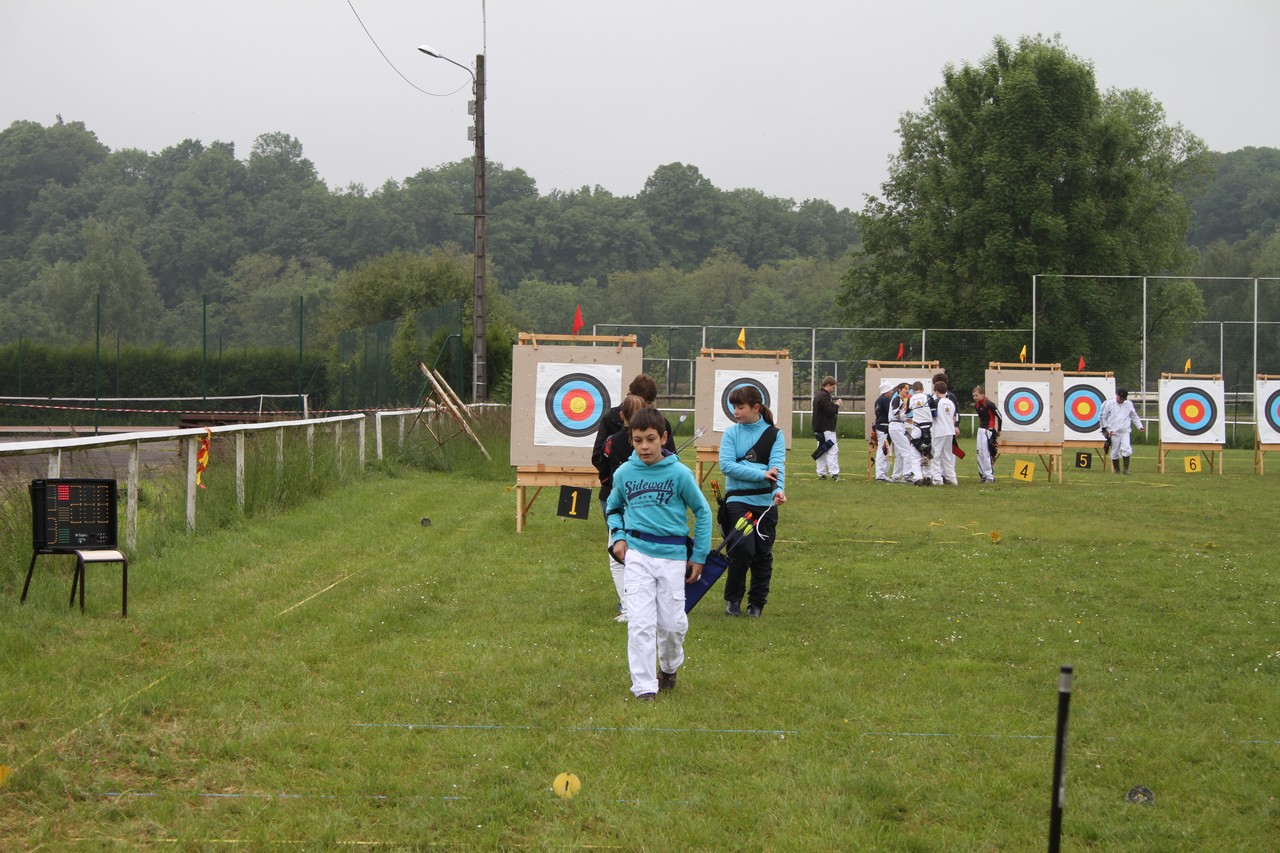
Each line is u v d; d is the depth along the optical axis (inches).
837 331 1675.7
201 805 184.2
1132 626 331.9
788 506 652.1
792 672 272.7
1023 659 292.2
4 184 4010.8
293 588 357.7
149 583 339.3
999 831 180.2
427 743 215.0
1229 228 3887.8
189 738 211.5
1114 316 1636.3
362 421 719.1
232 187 4158.5
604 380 530.6
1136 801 193.8
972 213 1825.8
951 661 286.0
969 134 1889.8
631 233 4101.9
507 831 177.6
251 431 524.7
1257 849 175.8
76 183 4121.6
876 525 563.2
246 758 205.2
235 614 313.7
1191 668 284.5
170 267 3708.2
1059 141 1811.0
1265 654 299.4
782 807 186.5
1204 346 1638.8
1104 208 1815.9
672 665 256.5
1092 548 490.3
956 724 231.5
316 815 179.5
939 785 198.7
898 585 397.7
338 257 3996.1
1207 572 428.5
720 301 3341.5
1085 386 1101.1
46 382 1610.5
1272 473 999.0
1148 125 2181.3
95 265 2930.6
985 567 436.5
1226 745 222.4
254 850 167.3
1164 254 2073.1
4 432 1263.5
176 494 452.1
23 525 334.6
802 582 402.3
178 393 1638.8
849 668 278.4
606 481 347.9
